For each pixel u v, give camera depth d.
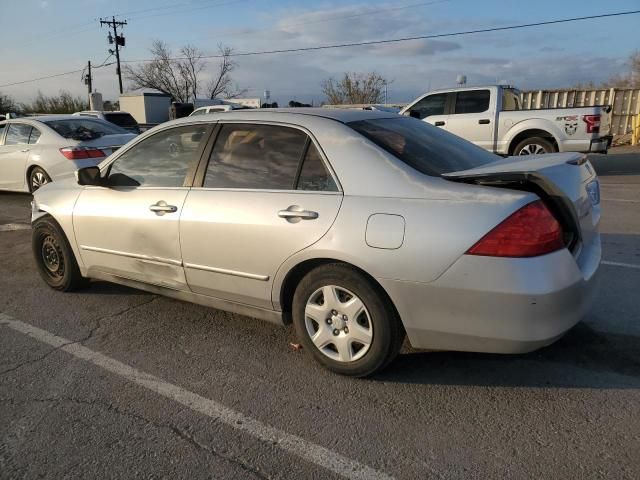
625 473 2.39
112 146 9.40
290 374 3.38
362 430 2.78
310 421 2.87
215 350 3.75
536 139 10.73
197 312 4.45
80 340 3.97
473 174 2.98
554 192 2.85
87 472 2.53
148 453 2.65
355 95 45.16
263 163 3.50
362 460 2.55
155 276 4.07
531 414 2.86
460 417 2.86
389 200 2.99
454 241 2.77
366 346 3.13
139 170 4.14
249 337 3.94
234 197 3.51
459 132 11.38
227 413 2.97
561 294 2.74
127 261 4.21
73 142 9.09
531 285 2.68
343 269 3.09
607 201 8.63
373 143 3.21
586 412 2.86
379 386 3.19
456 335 2.89
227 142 3.70
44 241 4.96
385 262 2.92
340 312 3.18
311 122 3.43
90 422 2.92
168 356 3.68
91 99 33.44
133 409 3.04
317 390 3.18
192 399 3.12
